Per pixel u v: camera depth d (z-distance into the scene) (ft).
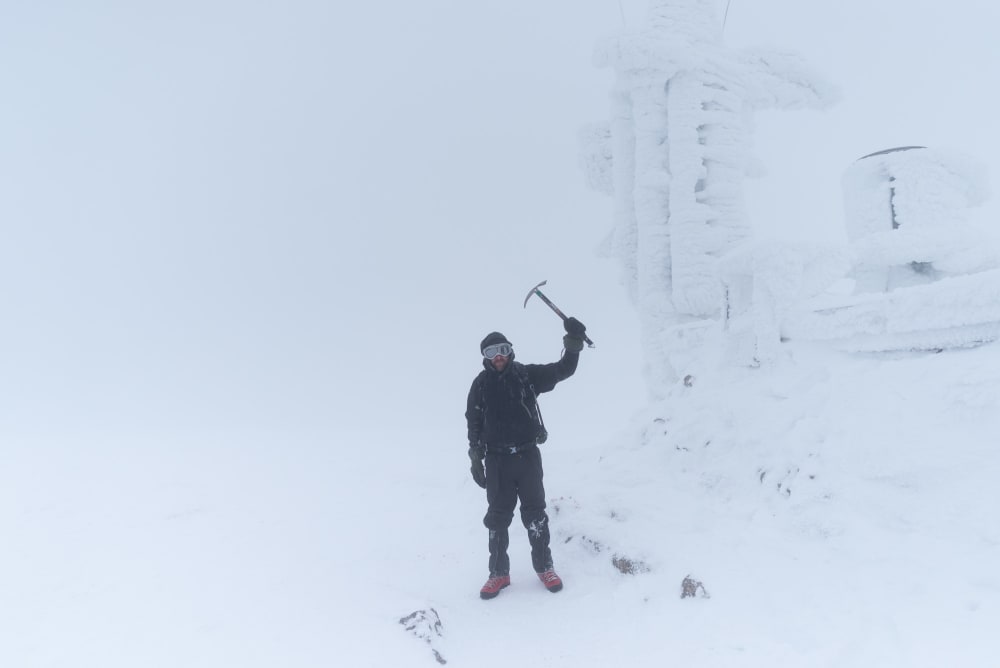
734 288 18.61
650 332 26.13
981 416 10.96
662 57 24.82
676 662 9.04
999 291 11.16
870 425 12.37
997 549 9.53
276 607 11.00
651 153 26.35
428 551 14.73
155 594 11.80
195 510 19.61
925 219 18.12
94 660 9.10
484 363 12.95
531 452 12.59
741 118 26.99
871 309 13.75
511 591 12.42
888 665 8.00
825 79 27.89
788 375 15.47
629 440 19.07
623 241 28.12
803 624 9.35
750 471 14.30
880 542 10.67
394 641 9.68
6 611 11.18
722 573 11.23
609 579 12.41
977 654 7.86
